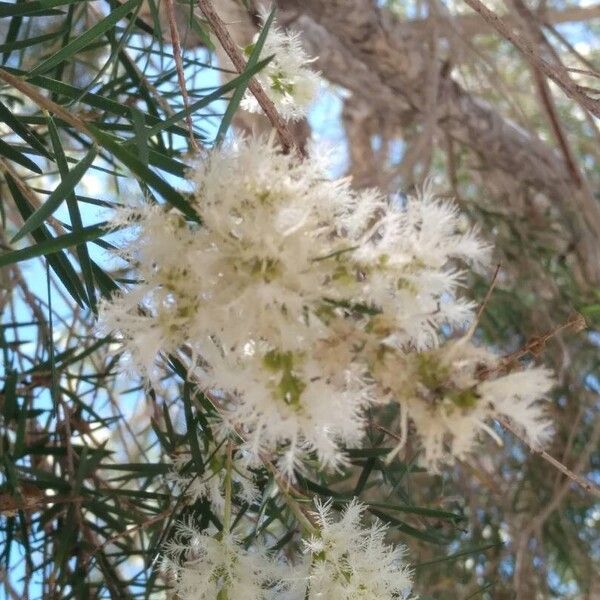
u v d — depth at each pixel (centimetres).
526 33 49
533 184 67
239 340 18
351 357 18
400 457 38
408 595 27
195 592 25
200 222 19
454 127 65
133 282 24
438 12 59
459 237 20
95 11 44
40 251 20
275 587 26
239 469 28
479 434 22
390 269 19
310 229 19
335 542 24
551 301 62
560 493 50
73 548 34
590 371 60
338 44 63
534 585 50
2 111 27
